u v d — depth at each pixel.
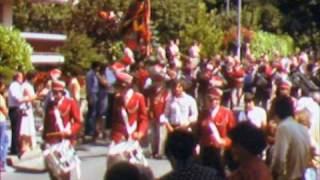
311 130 15.42
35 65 37.03
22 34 35.22
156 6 53.12
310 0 80.56
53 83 17.11
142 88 25.03
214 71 35.19
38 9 41.88
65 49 38.53
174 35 53.59
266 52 67.50
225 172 10.43
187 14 53.84
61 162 16.56
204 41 53.69
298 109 15.30
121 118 17.02
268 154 14.13
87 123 27.19
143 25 37.84
